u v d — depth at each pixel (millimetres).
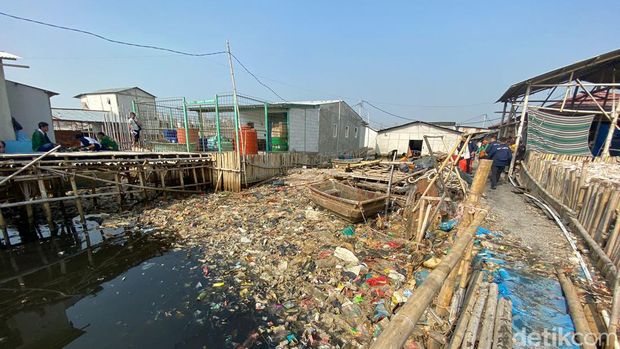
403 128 30953
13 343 4188
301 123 18859
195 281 5555
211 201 11000
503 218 7676
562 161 10375
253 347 3875
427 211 6094
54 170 7980
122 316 4641
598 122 15797
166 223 8734
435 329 3453
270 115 19828
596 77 14031
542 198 9141
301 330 4117
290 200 10719
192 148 16141
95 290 5434
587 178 7125
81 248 7215
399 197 8664
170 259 6520
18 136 11242
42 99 14297
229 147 16094
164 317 4566
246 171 13055
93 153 8961
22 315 4801
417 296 1658
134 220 9055
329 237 7035
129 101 34219
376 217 8164
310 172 16484
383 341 1299
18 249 7227
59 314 4766
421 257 5617
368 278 5078
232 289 5215
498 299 3873
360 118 29891
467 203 3588
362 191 8961
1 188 8727
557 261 5141
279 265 5914
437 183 7215
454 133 28766
